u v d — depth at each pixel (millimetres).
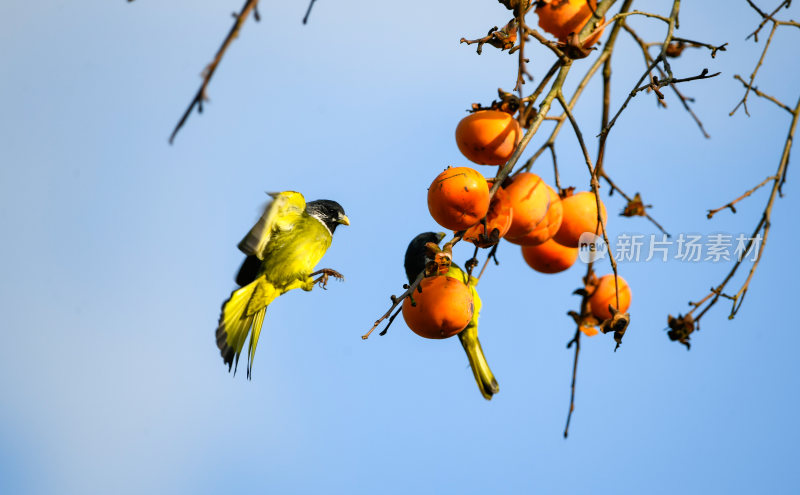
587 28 7512
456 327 7492
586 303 9102
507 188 7680
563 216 8602
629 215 9336
